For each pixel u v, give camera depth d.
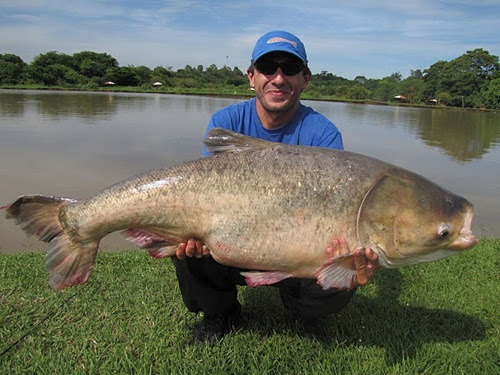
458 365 3.30
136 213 3.01
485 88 73.25
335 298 3.42
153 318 3.81
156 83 91.88
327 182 2.91
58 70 84.50
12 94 51.75
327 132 3.75
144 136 18.30
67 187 9.62
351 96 92.38
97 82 88.69
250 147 3.06
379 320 3.90
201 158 3.06
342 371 3.23
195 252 3.12
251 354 3.34
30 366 3.15
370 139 22.00
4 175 10.42
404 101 86.88
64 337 3.51
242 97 71.38
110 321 3.74
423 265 5.21
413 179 3.00
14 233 6.61
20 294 4.14
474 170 14.12
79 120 24.19
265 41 3.59
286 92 3.60
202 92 83.00
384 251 2.94
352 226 2.89
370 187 2.91
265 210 2.91
